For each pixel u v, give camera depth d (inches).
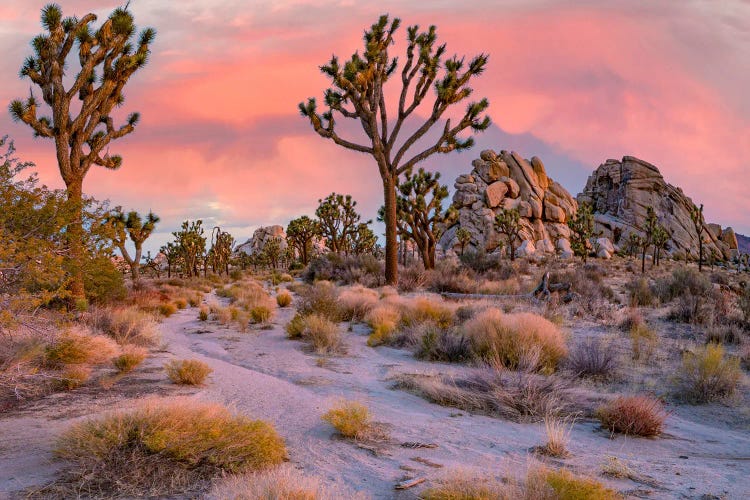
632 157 4712.1
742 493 161.2
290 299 818.8
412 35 973.2
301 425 224.5
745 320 545.6
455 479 148.7
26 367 272.5
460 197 3841.0
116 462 156.9
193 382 292.2
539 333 403.9
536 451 200.5
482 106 953.5
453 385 309.1
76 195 597.6
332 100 941.2
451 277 995.9
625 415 243.3
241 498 133.5
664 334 517.3
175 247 2097.7
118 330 436.5
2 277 225.6
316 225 2395.4
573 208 4037.9
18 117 568.7
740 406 302.0
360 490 150.6
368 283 1059.9
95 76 624.4
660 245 2657.5
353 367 386.6
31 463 162.1
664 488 164.2
